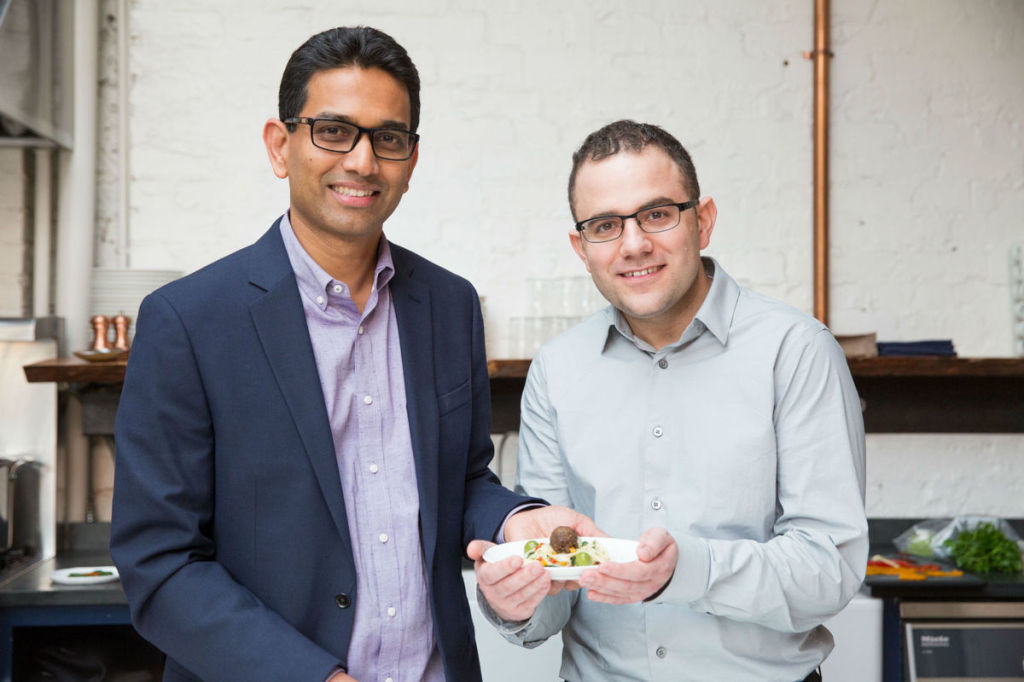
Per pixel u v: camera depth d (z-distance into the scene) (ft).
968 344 10.52
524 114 10.19
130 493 4.14
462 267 10.18
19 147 9.26
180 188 9.88
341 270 4.45
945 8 10.52
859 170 10.46
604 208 4.67
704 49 10.31
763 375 4.80
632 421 5.00
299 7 9.95
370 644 4.33
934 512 10.48
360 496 4.40
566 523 4.64
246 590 4.17
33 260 9.50
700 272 5.08
